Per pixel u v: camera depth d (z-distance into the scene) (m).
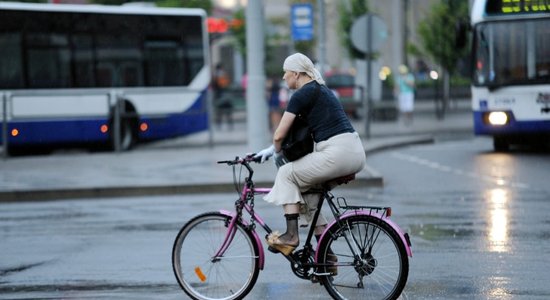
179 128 73.50
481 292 23.23
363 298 21.66
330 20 131.12
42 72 68.94
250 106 53.31
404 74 91.75
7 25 68.25
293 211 22.09
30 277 26.20
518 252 28.30
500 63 60.06
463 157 60.81
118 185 45.47
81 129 69.81
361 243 21.62
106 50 71.50
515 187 44.59
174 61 73.94
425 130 84.50
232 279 22.67
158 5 112.06
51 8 69.56
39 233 34.09
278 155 22.62
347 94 100.00
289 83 22.22
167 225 35.28
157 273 26.42
